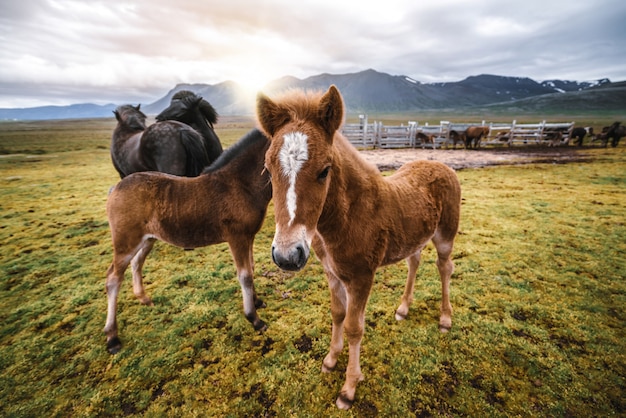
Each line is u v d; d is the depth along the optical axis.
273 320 3.38
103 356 2.92
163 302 3.76
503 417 2.22
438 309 3.45
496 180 9.38
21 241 5.71
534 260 4.44
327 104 1.73
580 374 2.53
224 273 4.46
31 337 3.20
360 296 2.31
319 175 1.71
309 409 2.35
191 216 3.09
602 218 5.95
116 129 5.86
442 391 2.44
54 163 16.19
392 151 16.34
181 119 5.46
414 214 2.52
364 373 2.64
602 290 3.68
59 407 2.44
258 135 3.19
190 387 2.57
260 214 3.30
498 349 2.83
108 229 6.32
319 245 2.37
